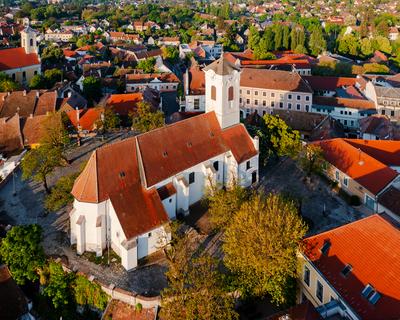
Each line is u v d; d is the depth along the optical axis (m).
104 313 64.31
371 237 58.34
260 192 83.88
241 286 61.91
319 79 177.75
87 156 106.00
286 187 94.69
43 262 69.12
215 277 60.62
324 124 130.00
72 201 83.06
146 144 76.00
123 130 123.44
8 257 67.62
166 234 72.69
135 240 68.69
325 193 94.19
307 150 98.81
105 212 71.00
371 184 88.12
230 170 88.19
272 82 160.12
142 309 62.72
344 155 97.81
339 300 55.19
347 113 153.00
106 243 72.94
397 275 52.47
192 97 147.62
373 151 103.06
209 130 86.38
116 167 71.94
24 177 91.50
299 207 83.75
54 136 103.81
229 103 87.94
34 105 132.50
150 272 68.75
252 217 63.62
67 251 73.31
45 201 85.06
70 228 77.12
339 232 61.50
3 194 90.94
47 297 68.12
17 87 153.00
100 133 120.25
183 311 56.09
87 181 70.31
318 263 60.00
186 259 65.62
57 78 182.00
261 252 60.66
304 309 54.00
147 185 72.81
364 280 54.53
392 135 124.44
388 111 150.12
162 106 171.00
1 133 112.88
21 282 68.75
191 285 60.66
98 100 161.50
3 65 173.12
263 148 97.62
